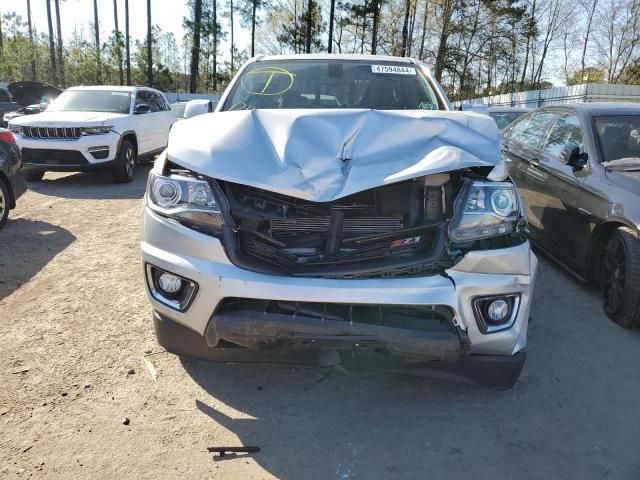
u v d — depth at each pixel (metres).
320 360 2.65
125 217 6.86
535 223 5.49
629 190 4.07
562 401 2.98
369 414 2.81
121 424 2.66
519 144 6.35
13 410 2.72
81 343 3.44
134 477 2.31
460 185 2.61
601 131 4.88
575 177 4.75
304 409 2.83
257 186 2.46
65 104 10.12
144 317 3.85
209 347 2.69
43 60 39.69
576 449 2.58
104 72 38.88
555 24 43.25
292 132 2.70
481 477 2.38
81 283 4.47
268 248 2.52
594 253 4.42
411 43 36.94
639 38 37.56
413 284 2.42
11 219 6.54
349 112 2.86
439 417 2.80
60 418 2.68
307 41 40.66
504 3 37.91
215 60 42.19
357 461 2.46
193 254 2.54
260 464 2.42
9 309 3.92
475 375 2.68
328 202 2.49
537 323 4.02
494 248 2.54
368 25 39.44
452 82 39.84
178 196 2.62
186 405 2.83
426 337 2.41
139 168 11.43
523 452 2.55
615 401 2.99
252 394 2.95
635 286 3.77
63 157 8.77
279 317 2.41
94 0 39.88
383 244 2.54
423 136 2.74
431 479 2.36
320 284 2.39
